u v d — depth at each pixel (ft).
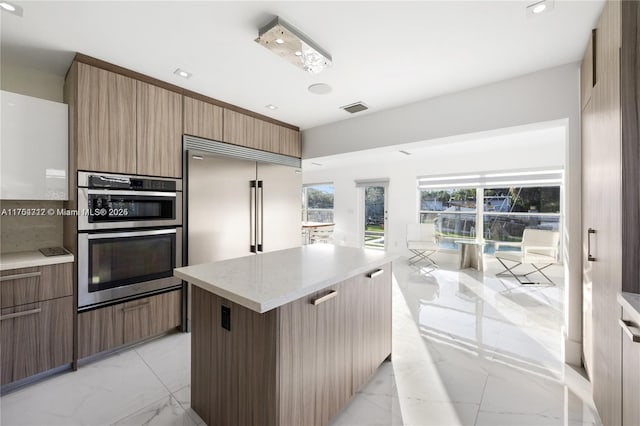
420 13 5.33
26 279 6.05
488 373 6.68
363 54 6.73
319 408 4.84
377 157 19.48
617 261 4.28
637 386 3.58
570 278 6.93
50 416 5.29
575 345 6.91
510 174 16.89
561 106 7.14
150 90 8.00
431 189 20.25
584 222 6.41
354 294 5.75
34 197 6.60
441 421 5.21
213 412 5.00
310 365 4.65
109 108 7.24
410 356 7.44
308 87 8.65
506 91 7.96
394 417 5.31
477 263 17.08
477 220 18.29
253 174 10.51
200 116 9.16
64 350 6.54
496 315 10.18
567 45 6.30
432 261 19.39
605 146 4.83
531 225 16.66
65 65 7.29
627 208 4.08
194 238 8.80
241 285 4.33
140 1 5.05
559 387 6.15
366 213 23.45
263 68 7.51
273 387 4.08
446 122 9.05
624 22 4.14
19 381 6.13
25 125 6.47
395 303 11.44
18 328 5.96
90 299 6.92
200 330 5.21
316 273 5.04
